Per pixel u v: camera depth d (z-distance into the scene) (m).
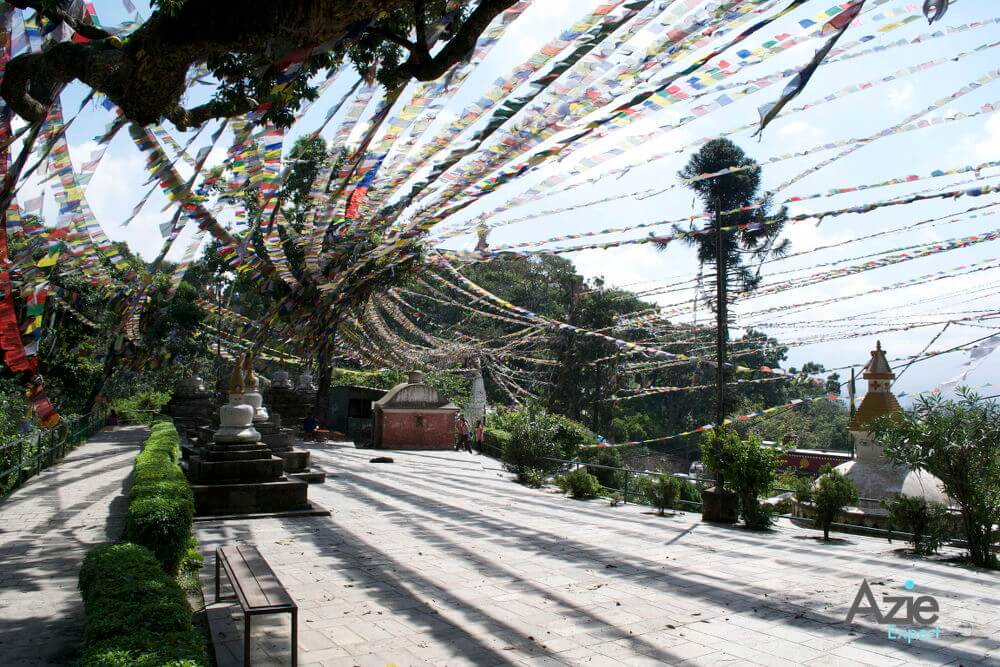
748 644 6.65
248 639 5.51
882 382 14.91
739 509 14.56
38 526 11.51
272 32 4.64
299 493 13.97
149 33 4.86
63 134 5.49
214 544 10.90
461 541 11.52
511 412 36.66
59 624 6.66
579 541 11.81
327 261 8.05
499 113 4.84
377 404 30.98
